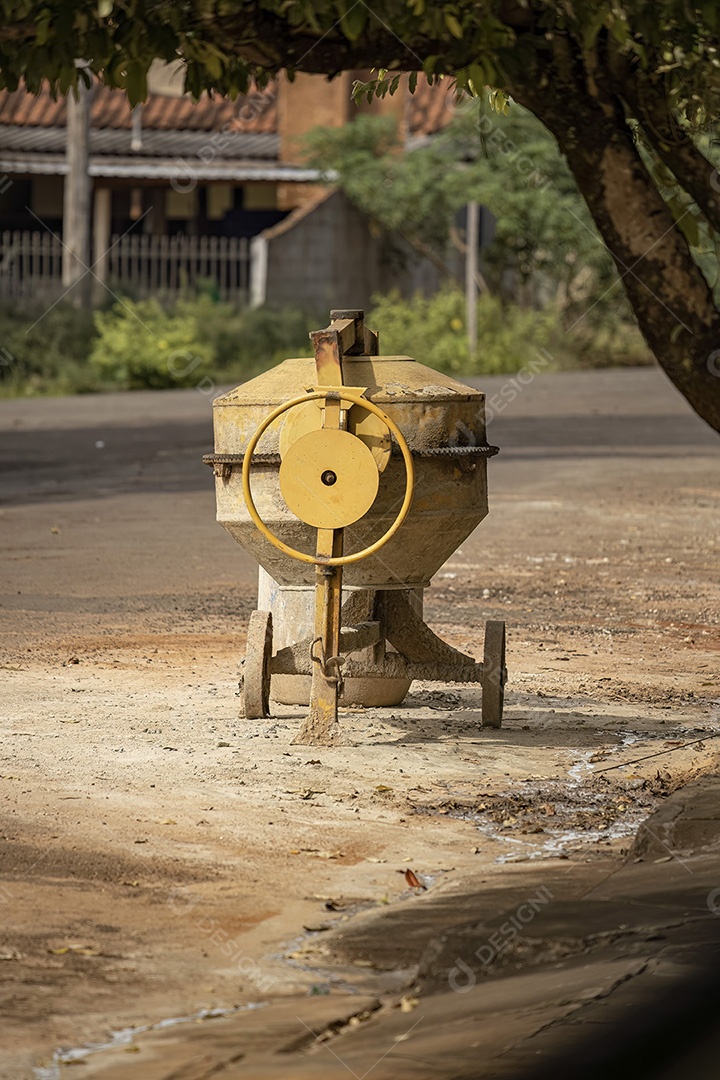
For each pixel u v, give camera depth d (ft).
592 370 193.16
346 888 26.63
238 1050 19.77
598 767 34.99
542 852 28.71
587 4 27.76
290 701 41.37
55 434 121.60
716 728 38.86
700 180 33.04
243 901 25.88
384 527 37.37
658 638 50.96
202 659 46.62
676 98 32.55
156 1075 19.01
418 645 39.01
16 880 26.53
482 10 29.01
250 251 203.51
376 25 30.07
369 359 38.04
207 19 28.43
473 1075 18.90
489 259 199.00
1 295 181.68
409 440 37.27
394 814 31.12
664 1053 19.53
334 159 200.13
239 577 60.95
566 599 57.57
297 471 36.22
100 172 189.16
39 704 40.27
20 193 202.69
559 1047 19.53
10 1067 19.25
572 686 43.70
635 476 95.20
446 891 26.11
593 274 198.49
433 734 38.06
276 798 32.04
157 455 106.63
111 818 30.30
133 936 24.13
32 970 22.57
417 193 191.11
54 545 68.18
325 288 202.80
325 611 36.76
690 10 27.45
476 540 71.15
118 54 28.12
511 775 34.24
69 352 176.65
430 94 209.97
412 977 22.48
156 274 199.93
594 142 31.78
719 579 62.39
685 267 32.04
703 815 28.86
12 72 28.50
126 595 56.65
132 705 40.40
